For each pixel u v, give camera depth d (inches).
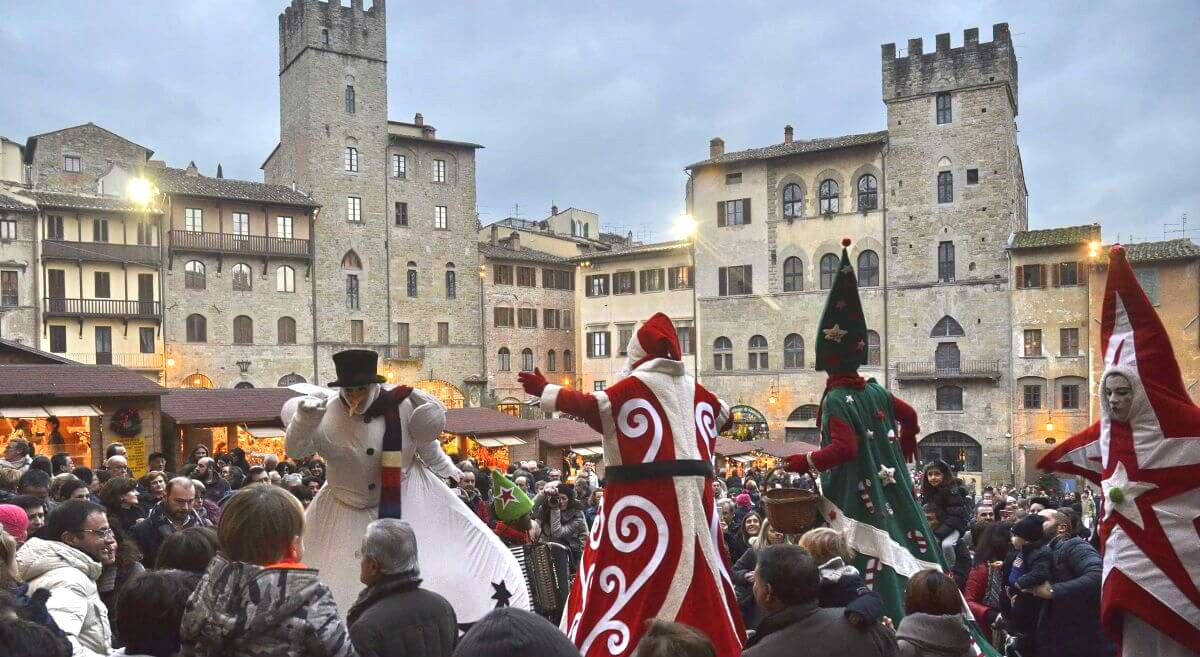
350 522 277.3
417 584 200.1
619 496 260.1
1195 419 225.5
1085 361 2170.3
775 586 199.6
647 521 255.6
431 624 193.6
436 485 288.5
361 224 2610.7
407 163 2721.5
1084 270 2186.3
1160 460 225.3
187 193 2305.6
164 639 185.6
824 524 294.4
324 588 159.0
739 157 2568.9
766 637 196.9
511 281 2876.5
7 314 2078.0
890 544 282.2
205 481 565.6
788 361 2501.2
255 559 160.7
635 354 280.2
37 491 360.8
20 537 267.4
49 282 2150.6
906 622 222.8
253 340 2415.1
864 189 2445.9
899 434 320.2
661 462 259.6
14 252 2096.5
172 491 340.8
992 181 2303.2
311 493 488.1
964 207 2325.3
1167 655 222.4
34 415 1091.3
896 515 292.4
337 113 2603.3
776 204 2536.9
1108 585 229.6
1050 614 283.1
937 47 2368.4
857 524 285.4
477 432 1505.9
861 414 295.0
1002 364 2262.6
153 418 1207.6
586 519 570.3
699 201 2645.2
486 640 137.4
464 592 277.3
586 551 271.3
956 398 2308.1
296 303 2486.5
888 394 312.2
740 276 2573.8
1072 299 2192.4
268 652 150.4
